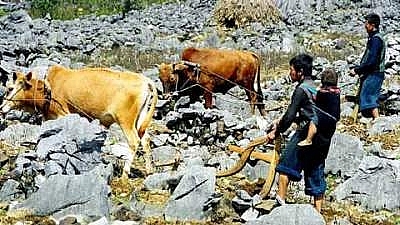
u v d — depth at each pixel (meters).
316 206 8.74
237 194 9.09
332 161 10.65
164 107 14.20
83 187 8.70
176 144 12.07
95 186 8.73
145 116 10.43
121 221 8.55
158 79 17.28
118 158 11.05
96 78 10.62
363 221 8.85
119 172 10.45
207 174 8.91
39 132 10.50
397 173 9.58
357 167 10.45
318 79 18.77
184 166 10.54
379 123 13.20
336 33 30.05
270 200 8.84
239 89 17.59
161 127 12.81
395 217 9.14
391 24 32.69
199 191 8.79
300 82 8.50
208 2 38.88
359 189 9.59
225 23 31.17
